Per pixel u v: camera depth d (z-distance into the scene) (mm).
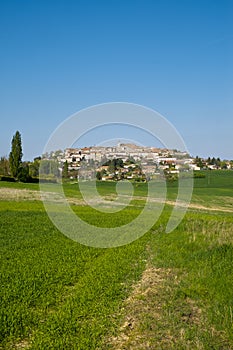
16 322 10031
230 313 10281
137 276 14703
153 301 11969
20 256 17406
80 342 8969
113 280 13805
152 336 9500
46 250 18891
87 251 18906
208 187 69062
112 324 10133
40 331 9586
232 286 12602
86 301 11539
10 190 61688
